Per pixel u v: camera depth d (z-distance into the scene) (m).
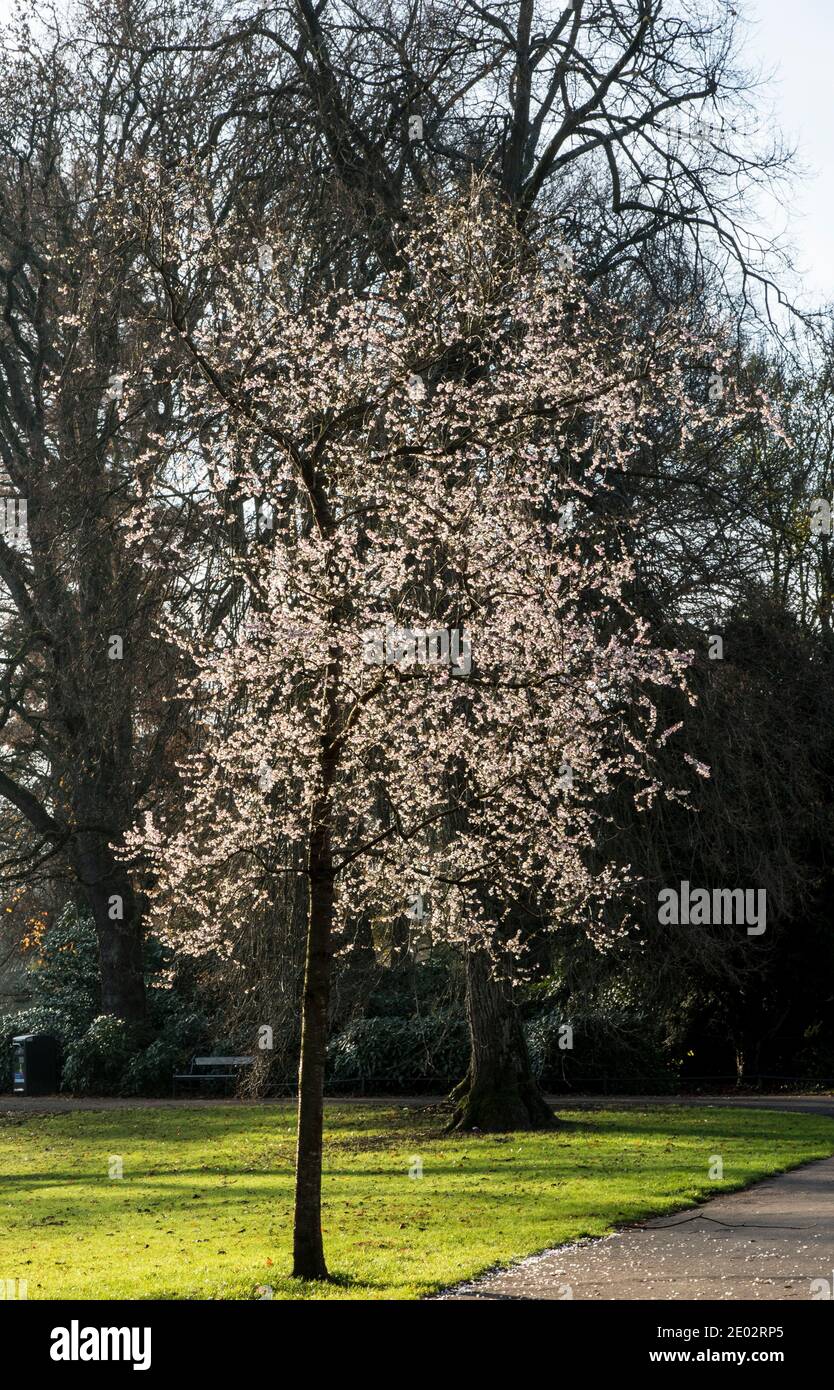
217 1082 30.45
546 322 14.85
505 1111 20.92
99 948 32.50
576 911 15.69
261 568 12.52
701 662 19.77
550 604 12.57
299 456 11.87
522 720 12.50
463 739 12.72
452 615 12.72
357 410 11.95
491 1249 11.23
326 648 11.23
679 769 20.34
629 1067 27.17
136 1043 31.58
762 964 26.75
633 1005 27.36
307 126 20.86
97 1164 19.64
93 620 23.31
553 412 12.56
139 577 21.83
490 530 12.43
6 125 26.06
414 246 17.19
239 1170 17.91
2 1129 25.59
